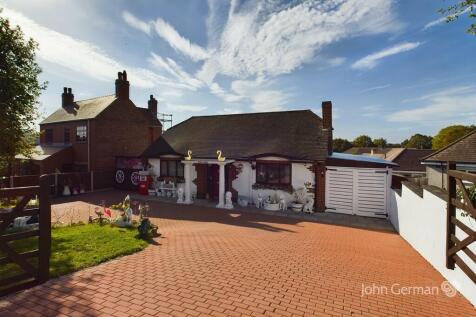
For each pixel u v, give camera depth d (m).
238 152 18.22
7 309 4.12
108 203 18.03
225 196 18.44
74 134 26.55
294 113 20.53
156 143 23.03
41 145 29.02
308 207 15.92
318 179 15.89
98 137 25.09
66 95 32.03
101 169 25.28
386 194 14.77
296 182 16.36
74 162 26.53
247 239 9.39
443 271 6.88
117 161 24.55
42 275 5.05
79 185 22.75
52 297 4.53
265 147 17.81
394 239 11.23
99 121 25.22
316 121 19.20
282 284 5.52
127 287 4.99
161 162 21.17
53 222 11.97
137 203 17.77
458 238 6.05
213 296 4.79
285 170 16.66
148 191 21.20
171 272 5.81
